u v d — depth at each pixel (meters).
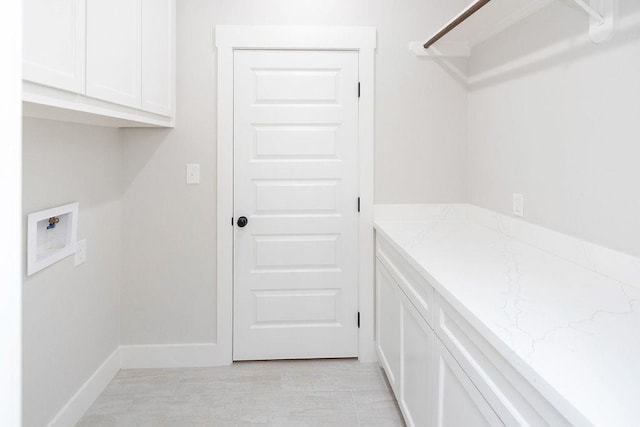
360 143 2.36
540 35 1.68
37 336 1.59
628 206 1.24
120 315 2.35
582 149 1.43
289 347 2.44
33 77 1.05
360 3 2.32
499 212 2.05
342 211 2.41
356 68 2.35
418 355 1.53
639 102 1.19
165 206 2.33
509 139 1.94
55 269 1.70
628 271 1.24
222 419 1.89
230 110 2.31
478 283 1.23
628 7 1.22
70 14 1.22
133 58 1.70
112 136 2.21
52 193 1.67
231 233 2.36
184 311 2.38
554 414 0.70
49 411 1.67
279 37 2.29
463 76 2.38
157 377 2.27
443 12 2.34
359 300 2.43
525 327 0.91
